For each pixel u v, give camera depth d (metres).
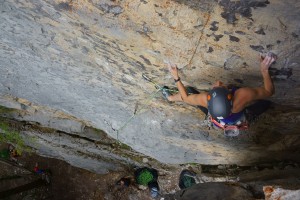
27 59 4.70
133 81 4.36
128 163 9.05
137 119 5.57
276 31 2.83
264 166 6.34
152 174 8.98
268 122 4.65
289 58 3.11
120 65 4.04
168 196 5.42
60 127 7.54
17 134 8.45
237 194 4.74
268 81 3.26
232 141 5.42
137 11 3.02
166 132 5.59
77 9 3.20
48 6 3.29
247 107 3.80
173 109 4.91
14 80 5.73
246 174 6.39
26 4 3.36
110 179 10.07
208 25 2.97
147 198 9.40
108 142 7.83
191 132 5.43
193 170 7.93
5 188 10.48
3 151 10.70
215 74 3.66
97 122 6.39
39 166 10.84
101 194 10.16
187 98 3.76
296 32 2.78
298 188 3.71
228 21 2.86
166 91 4.21
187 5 2.83
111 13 3.12
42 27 3.72
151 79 4.16
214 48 3.24
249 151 5.79
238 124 3.46
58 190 10.82
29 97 6.29
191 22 2.98
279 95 3.86
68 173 10.74
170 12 2.94
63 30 3.65
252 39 2.99
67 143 8.24
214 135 5.34
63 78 4.96
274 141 5.22
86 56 4.08
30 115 7.43
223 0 2.68
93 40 3.65
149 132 5.83
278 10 2.62
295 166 5.91
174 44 3.31
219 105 3.17
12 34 4.07
